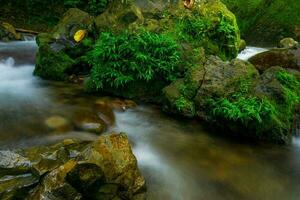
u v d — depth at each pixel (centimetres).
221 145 567
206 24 841
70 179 361
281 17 1261
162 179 457
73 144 453
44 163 402
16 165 399
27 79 796
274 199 459
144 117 644
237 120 595
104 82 723
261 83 652
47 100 652
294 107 634
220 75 672
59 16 1397
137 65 714
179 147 545
